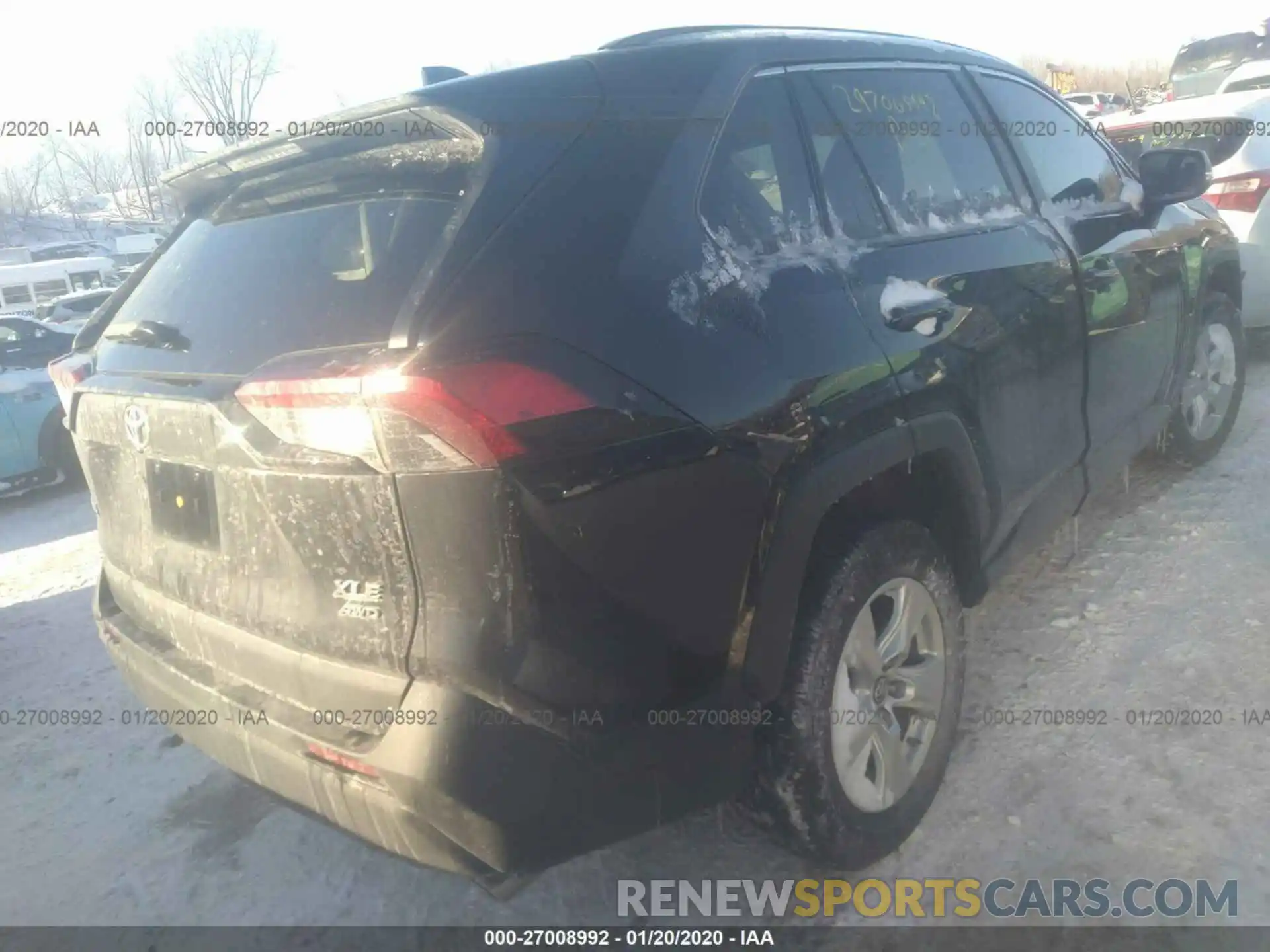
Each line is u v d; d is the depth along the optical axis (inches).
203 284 95.3
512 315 73.6
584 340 75.5
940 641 107.0
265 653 83.9
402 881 109.7
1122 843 100.7
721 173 91.8
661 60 94.7
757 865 105.2
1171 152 154.2
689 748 81.1
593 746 75.6
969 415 107.4
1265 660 126.8
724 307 84.9
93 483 108.5
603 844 78.4
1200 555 154.8
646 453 76.5
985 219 121.5
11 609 212.2
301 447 75.5
